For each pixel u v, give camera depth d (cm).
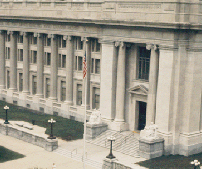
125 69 8481
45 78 10494
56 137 8444
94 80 9262
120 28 8238
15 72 11312
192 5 7419
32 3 10562
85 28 9231
